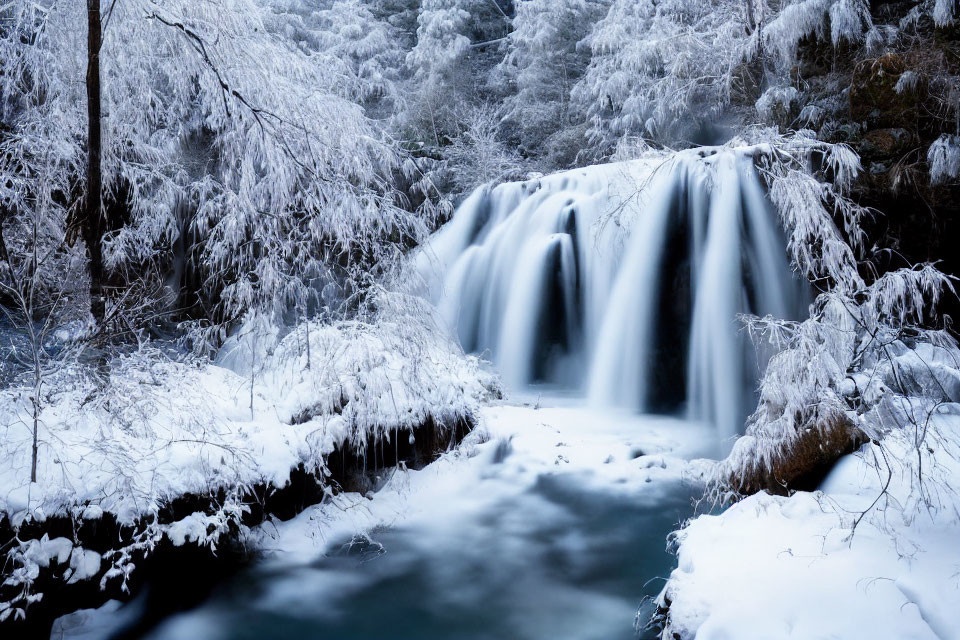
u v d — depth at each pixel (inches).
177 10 187.8
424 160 456.4
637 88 497.7
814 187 208.7
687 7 527.5
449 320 387.9
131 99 212.2
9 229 185.8
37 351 130.0
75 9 185.3
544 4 603.2
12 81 197.9
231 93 183.3
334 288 241.3
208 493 142.5
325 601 140.1
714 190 288.5
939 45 266.2
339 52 636.1
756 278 274.8
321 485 168.9
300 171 193.3
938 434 135.9
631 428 263.1
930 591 93.1
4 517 111.4
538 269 357.4
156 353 168.9
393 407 190.7
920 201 251.6
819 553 110.7
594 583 147.3
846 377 164.4
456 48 625.3
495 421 243.3
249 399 187.5
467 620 133.3
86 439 128.1
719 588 105.3
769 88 325.7
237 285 206.8
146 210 233.9
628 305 316.2
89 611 124.6
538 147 611.5
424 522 178.4
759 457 148.6
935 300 152.0
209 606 137.5
